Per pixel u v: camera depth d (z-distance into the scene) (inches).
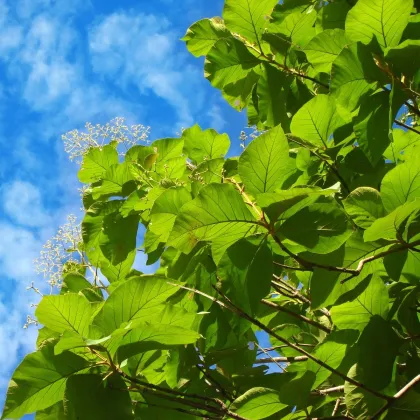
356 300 135.7
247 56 169.0
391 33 144.1
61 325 130.0
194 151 183.8
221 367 159.2
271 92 167.6
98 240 174.6
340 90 145.9
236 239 129.2
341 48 156.4
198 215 126.9
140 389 140.1
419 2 160.4
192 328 151.0
